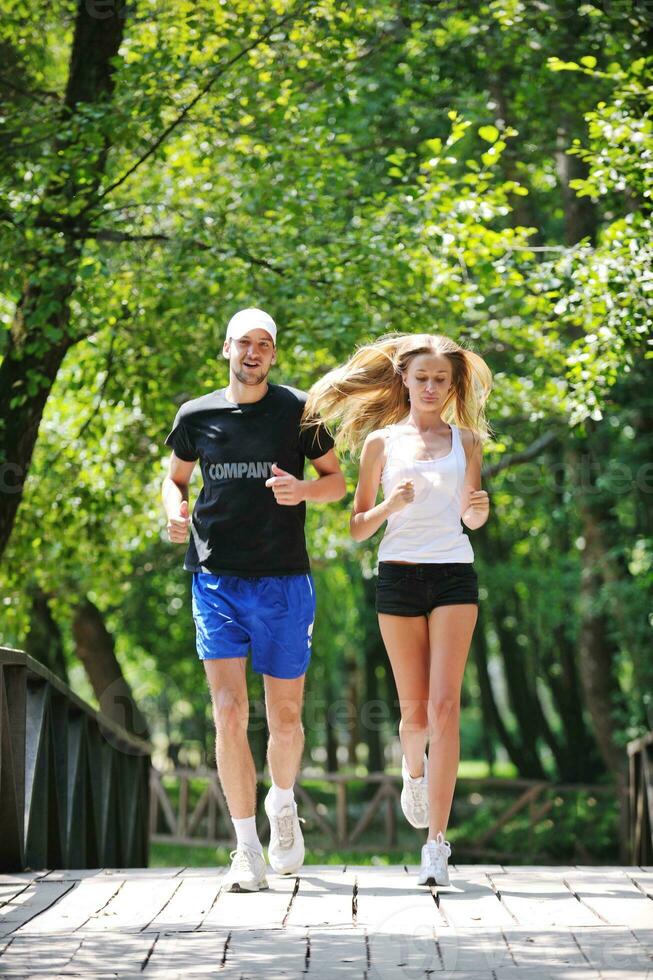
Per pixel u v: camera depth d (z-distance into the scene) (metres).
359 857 43.78
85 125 22.06
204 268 23.75
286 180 24.94
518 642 54.12
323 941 9.20
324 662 57.72
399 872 12.87
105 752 20.77
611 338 21.91
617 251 22.16
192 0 23.44
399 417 12.70
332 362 26.41
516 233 26.80
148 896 11.38
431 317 25.20
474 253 24.83
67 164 22.28
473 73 29.75
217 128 23.91
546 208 36.69
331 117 26.27
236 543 11.87
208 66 23.16
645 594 35.88
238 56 22.69
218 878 12.50
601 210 32.62
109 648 44.72
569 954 8.66
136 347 25.94
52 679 15.23
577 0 26.78
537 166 33.97
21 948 9.08
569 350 23.09
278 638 11.94
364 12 24.06
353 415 12.66
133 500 31.80
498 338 28.75
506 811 43.69
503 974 8.07
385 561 12.06
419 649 12.15
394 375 12.53
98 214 22.69
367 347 12.48
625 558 37.53
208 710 57.28
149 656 60.12
